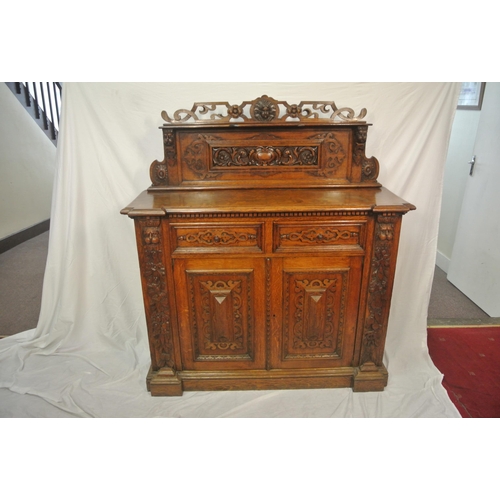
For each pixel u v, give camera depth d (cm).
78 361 219
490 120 272
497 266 266
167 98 201
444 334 245
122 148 208
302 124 182
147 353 225
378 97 201
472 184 293
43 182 488
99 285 228
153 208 161
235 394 193
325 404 186
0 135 410
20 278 342
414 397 190
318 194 183
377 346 189
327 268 175
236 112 183
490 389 199
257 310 182
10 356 220
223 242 170
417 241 221
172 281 177
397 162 211
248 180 193
